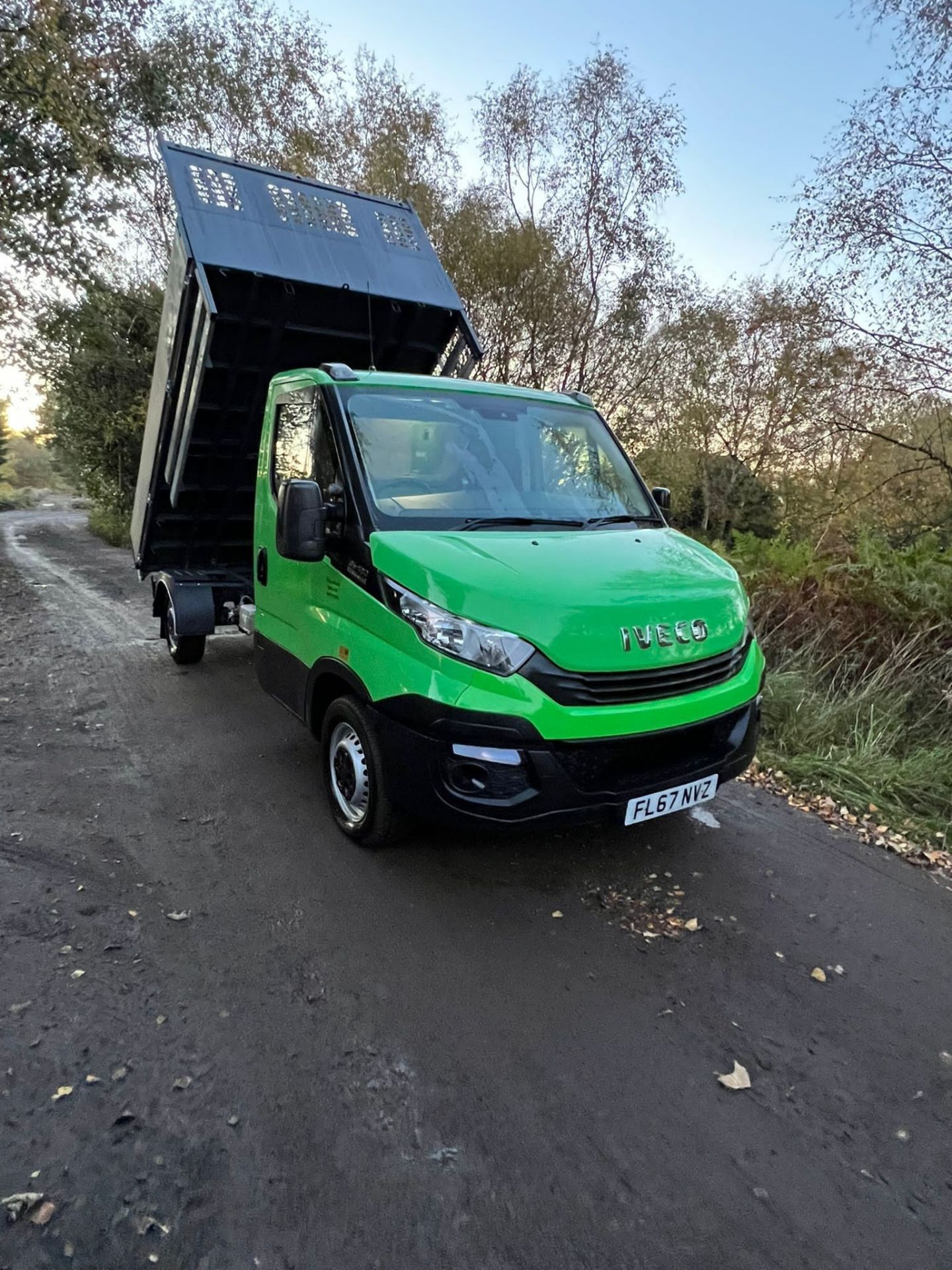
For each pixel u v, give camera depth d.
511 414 4.54
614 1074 2.57
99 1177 2.13
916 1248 2.03
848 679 6.32
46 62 12.79
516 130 14.23
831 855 4.14
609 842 4.14
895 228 8.18
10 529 32.97
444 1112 2.39
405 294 6.26
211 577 7.20
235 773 4.88
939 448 9.28
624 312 14.79
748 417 15.28
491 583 3.19
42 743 5.34
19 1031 2.65
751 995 2.99
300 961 3.09
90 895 3.50
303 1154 2.22
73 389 20.09
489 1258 1.95
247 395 6.10
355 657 3.60
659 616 3.33
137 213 17.59
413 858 3.88
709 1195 2.15
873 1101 2.51
